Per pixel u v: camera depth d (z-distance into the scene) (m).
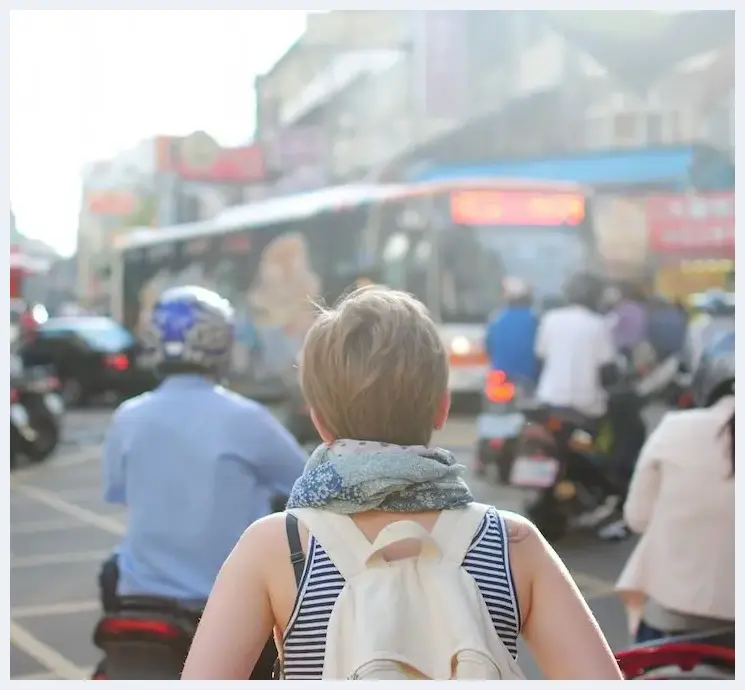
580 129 22.19
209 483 3.29
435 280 14.69
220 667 1.76
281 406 16.91
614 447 8.38
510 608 1.78
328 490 1.80
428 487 1.82
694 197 20.27
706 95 20.11
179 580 3.25
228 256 19.56
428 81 30.25
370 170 35.25
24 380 12.96
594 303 9.84
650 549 3.59
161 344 3.42
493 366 10.14
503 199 14.48
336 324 1.91
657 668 3.20
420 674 1.66
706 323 10.84
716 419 3.52
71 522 9.52
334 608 1.72
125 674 3.17
